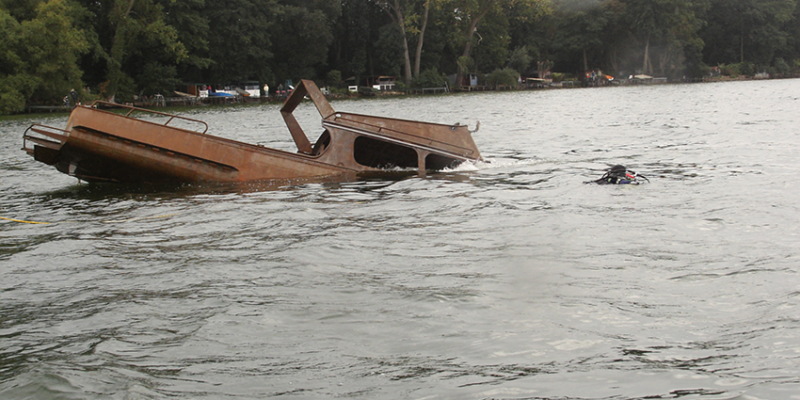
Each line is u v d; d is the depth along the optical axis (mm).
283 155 15453
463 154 16656
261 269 8062
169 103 82438
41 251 9320
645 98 62344
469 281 7375
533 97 76812
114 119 14742
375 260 8375
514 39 126125
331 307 6621
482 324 6074
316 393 4824
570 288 7016
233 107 75312
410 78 107438
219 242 9570
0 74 65312
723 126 27703
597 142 23016
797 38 126312
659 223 9953
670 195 12234
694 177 14242
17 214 12289
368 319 6270
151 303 6887
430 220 10719
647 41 114750
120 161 14805
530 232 9641
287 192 13664
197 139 14969
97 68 82000
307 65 101250
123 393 4844
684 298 6605
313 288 7254
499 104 61125
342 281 7492
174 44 80062
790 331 5672
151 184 15242
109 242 9781
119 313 6605
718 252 8250
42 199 13961
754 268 7496
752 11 118000
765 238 8852
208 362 5379
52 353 5637
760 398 4582
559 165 17016
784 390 4684
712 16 123375
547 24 123062
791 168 15016
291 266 8172
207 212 11828
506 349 5520
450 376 5051
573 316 6207
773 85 87438
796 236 8906
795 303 6324
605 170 15828
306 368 5234
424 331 5953
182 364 5348
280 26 92312
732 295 6637
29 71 67062
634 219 10281
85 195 14289
